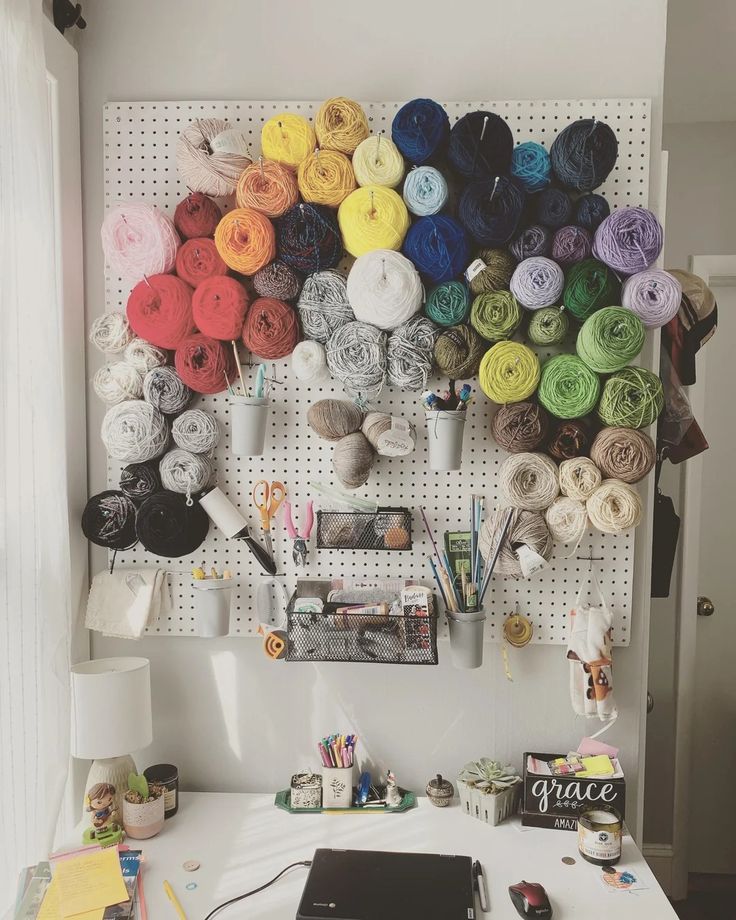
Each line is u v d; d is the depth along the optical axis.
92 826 1.35
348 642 1.35
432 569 1.45
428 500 1.47
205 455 1.46
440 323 1.38
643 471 1.33
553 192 1.35
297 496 1.49
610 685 1.40
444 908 1.09
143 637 1.54
